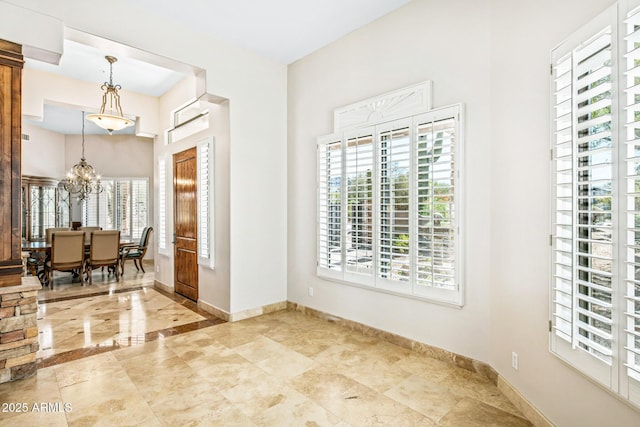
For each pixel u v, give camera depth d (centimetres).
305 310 419
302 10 319
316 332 351
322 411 209
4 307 242
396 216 310
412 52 302
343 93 369
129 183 916
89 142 891
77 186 782
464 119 264
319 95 399
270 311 425
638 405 125
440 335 282
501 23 233
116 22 296
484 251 253
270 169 428
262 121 418
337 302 379
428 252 288
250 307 406
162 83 503
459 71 268
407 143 300
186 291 488
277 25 346
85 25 279
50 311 428
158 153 572
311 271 412
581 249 163
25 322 250
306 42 383
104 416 202
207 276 432
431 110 281
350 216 357
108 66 440
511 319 221
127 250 688
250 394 228
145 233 721
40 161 797
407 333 307
